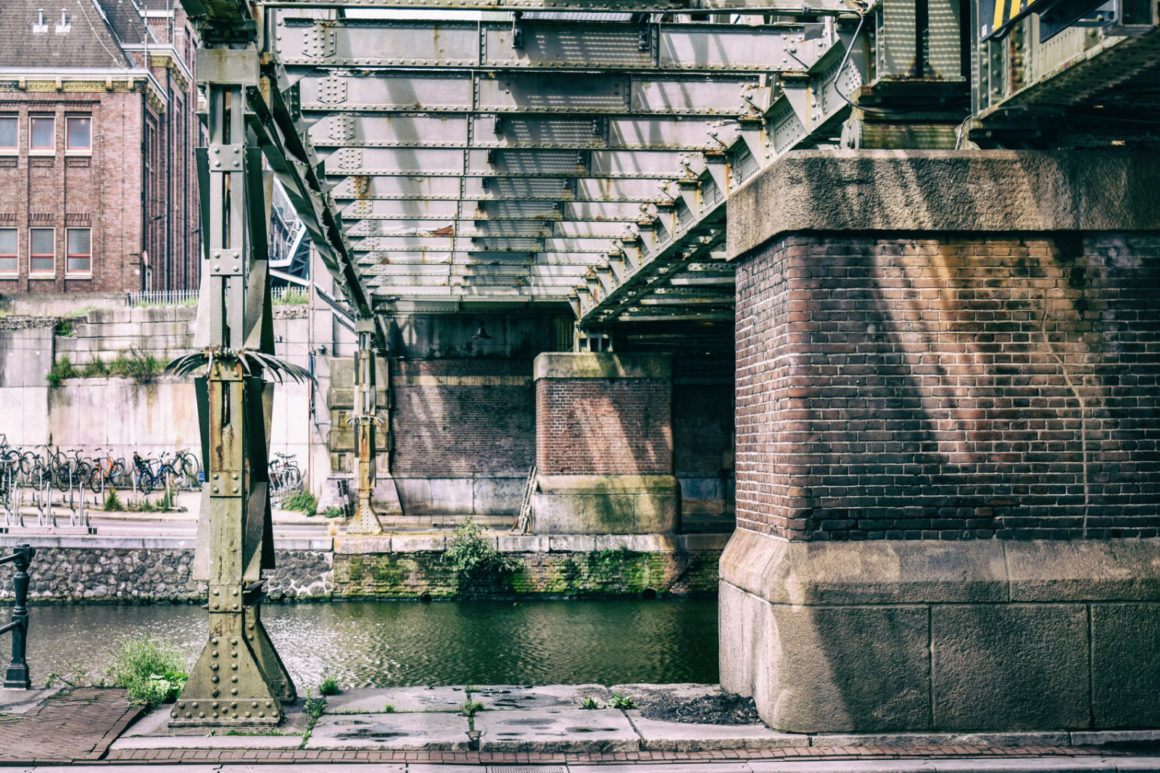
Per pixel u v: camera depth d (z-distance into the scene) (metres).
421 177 13.61
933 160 7.26
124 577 21.17
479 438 27.89
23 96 39.06
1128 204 7.29
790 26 9.84
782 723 6.97
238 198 7.68
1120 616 7.12
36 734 6.91
